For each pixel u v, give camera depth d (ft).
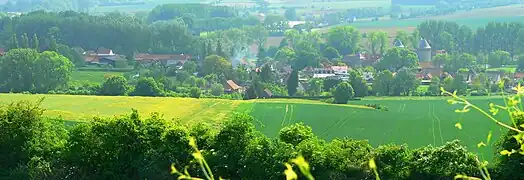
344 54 489.26
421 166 83.15
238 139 88.17
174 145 89.20
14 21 495.82
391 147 85.81
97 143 90.43
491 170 82.28
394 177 83.66
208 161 87.35
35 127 94.53
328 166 84.28
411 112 226.79
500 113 186.91
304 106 233.55
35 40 427.33
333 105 240.94
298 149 85.56
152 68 387.14
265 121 210.59
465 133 177.17
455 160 82.28
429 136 182.50
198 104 233.14
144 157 89.71
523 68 401.70
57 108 220.64
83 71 386.73
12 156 93.15
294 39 528.22
